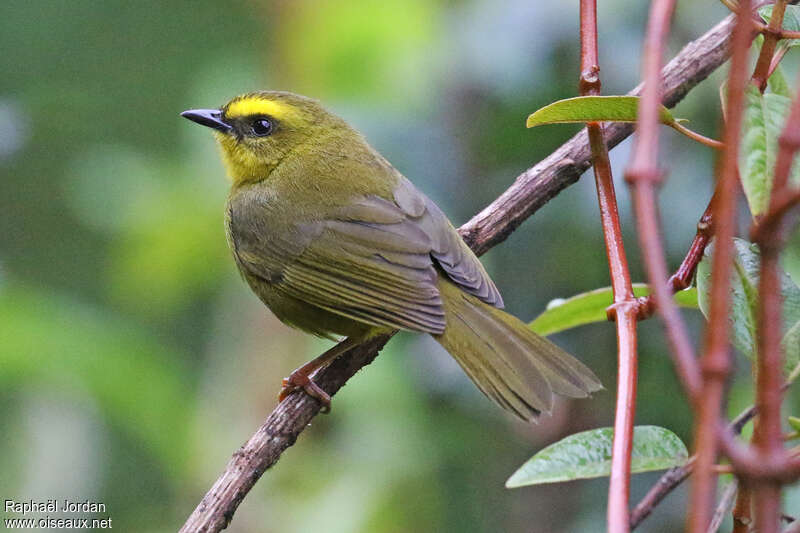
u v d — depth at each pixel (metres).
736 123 3.26
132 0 15.09
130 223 13.84
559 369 7.38
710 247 5.29
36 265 15.09
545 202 8.53
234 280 13.91
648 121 3.65
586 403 10.95
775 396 3.17
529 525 10.91
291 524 11.65
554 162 8.46
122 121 15.12
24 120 14.13
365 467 11.28
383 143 11.50
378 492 11.15
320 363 8.61
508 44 10.66
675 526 10.34
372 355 8.75
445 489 11.21
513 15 10.69
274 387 13.73
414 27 13.03
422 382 11.25
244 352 13.93
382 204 9.25
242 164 10.23
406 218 9.05
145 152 15.12
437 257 8.47
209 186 13.63
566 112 5.77
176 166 14.01
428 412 11.24
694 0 10.33
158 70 15.17
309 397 8.16
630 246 10.61
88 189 14.32
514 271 11.05
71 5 14.93
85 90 14.98
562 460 5.29
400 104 11.70
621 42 10.38
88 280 15.23
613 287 5.70
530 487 10.98
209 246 13.62
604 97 5.62
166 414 11.82
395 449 11.16
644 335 10.63
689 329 10.07
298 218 9.47
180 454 12.02
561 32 10.54
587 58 6.41
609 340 11.03
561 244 10.85
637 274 10.66
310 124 10.04
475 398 11.05
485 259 11.12
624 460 4.38
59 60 14.89
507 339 7.64
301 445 12.27
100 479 13.18
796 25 5.87
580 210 10.55
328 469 12.00
